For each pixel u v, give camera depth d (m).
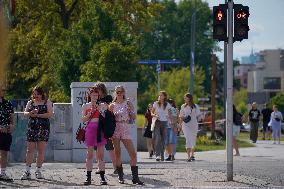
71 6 98.44
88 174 31.25
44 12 98.31
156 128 49.03
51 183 31.64
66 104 46.25
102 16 76.56
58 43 85.19
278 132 85.19
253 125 85.06
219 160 50.59
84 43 76.38
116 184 31.33
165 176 35.47
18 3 96.62
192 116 49.62
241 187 30.42
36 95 32.69
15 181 32.44
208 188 30.00
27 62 102.25
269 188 30.33
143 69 89.19
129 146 31.39
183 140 94.25
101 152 31.14
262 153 61.34
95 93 30.77
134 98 44.50
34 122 32.94
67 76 76.62
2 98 31.59
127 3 97.94
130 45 76.31
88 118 30.84
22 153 46.25
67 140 46.34
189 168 41.31
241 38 31.59
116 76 72.31
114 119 30.75
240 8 31.56
